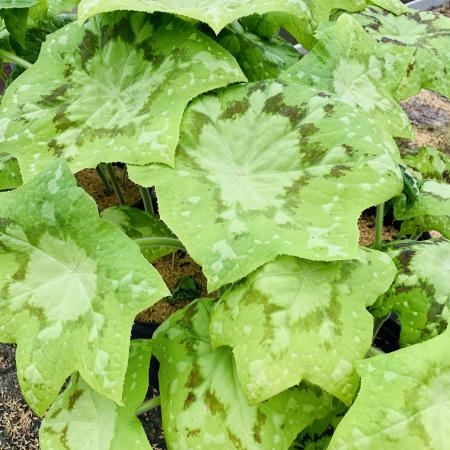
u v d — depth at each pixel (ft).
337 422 1.65
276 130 1.47
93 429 1.45
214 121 1.50
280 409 1.45
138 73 1.55
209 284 1.25
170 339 1.66
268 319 1.28
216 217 1.32
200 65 1.46
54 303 1.36
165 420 1.49
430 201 1.90
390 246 1.68
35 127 1.53
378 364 1.19
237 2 1.49
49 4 2.17
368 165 1.34
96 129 1.50
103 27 1.61
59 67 1.63
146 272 1.24
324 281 1.35
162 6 1.39
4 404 2.32
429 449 1.13
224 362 1.55
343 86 1.66
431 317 1.49
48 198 1.30
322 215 1.30
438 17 2.12
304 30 1.81
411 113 3.56
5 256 1.41
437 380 1.19
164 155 1.37
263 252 1.25
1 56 1.92
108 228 1.28
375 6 2.14
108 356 1.22
